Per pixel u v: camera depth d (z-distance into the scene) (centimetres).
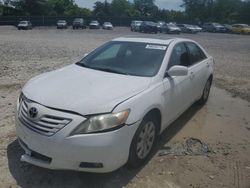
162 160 439
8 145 449
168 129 558
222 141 522
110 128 342
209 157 459
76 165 340
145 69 461
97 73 451
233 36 4497
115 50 519
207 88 700
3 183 364
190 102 587
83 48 1836
